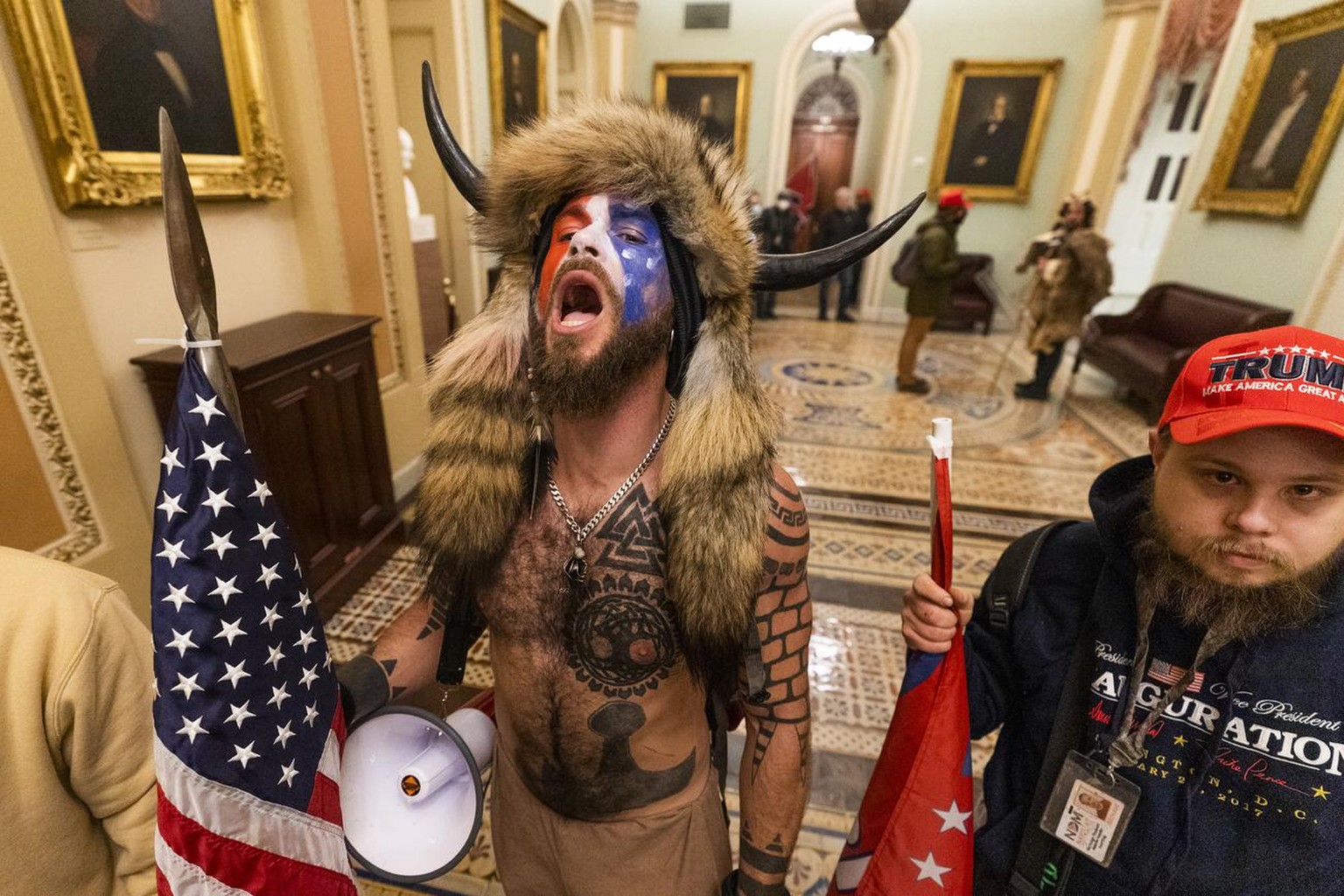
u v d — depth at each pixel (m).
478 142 4.17
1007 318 7.74
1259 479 0.60
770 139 7.73
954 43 7.04
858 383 5.49
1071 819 0.76
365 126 2.78
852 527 3.17
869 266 7.93
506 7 4.38
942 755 0.79
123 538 1.83
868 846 0.85
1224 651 0.68
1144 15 6.32
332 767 0.74
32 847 0.66
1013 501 3.48
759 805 0.79
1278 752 0.65
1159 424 0.72
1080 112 6.95
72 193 1.63
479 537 0.74
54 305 1.59
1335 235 3.74
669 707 0.77
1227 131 4.76
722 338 0.68
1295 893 0.66
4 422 1.53
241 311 2.32
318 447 2.23
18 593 0.66
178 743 0.63
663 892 0.86
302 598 0.70
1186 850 0.70
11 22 1.47
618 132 0.62
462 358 0.74
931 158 7.48
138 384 1.89
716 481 0.65
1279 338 0.62
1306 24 4.08
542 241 0.70
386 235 2.98
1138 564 0.74
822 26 7.17
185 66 1.92
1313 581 0.63
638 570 0.70
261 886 0.68
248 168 2.20
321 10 2.46
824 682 2.14
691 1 7.30
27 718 0.64
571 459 0.73
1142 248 8.84
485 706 1.00
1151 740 0.72
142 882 0.75
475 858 1.51
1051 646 0.81
